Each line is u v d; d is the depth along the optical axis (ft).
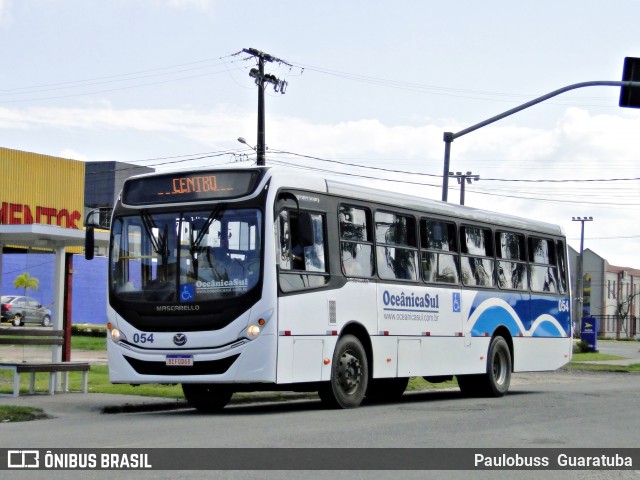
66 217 124.98
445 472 30.40
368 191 56.24
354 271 54.13
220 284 48.34
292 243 49.65
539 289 74.08
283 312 48.34
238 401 60.08
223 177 49.52
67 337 71.67
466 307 64.54
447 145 88.69
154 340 49.16
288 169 50.37
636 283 392.68
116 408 51.83
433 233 62.03
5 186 116.67
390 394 66.49
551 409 53.98
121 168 211.61
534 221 74.59
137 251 50.57
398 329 57.57
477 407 55.26
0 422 44.45
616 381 93.86
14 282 178.70
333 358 52.13
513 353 70.03
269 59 131.44
